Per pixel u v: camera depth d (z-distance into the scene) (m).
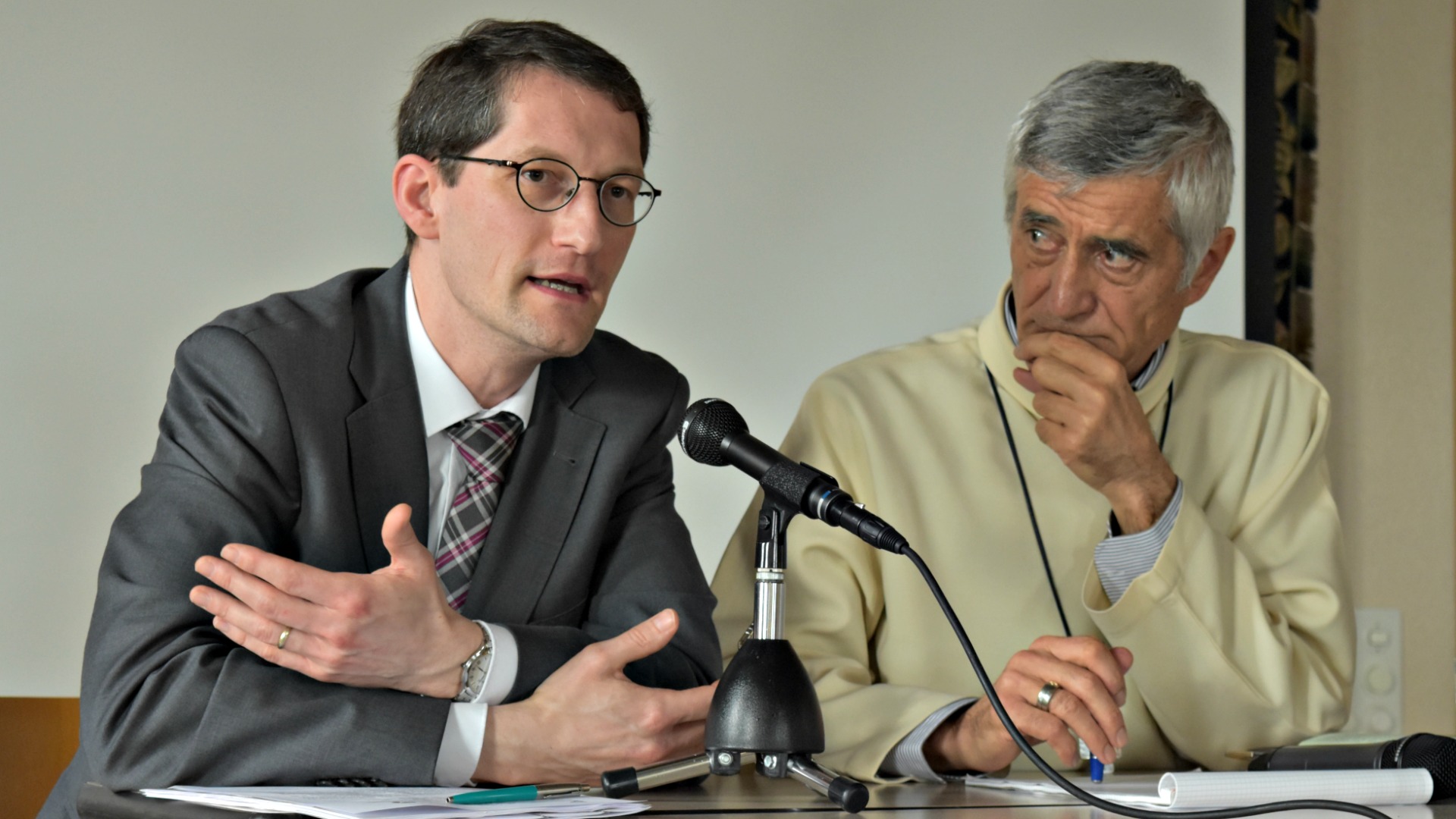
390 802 2.11
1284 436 4.21
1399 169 6.00
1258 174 5.58
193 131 4.55
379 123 4.73
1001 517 4.04
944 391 4.22
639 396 3.50
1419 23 6.08
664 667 3.12
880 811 2.35
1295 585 4.02
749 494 4.89
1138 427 3.62
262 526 2.93
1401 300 5.96
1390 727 5.74
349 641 2.59
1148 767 3.88
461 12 4.82
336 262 4.68
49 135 4.42
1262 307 5.53
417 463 3.14
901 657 3.90
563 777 2.71
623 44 4.96
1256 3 5.65
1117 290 3.73
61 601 4.33
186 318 4.52
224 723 2.53
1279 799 2.39
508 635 2.81
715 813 2.27
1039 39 5.32
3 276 4.36
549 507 3.31
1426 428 5.94
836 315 5.07
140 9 4.52
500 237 3.01
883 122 5.16
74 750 4.16
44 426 4.36
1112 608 3.61
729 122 5.04
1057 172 3.65
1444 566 5.91
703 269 4.98
